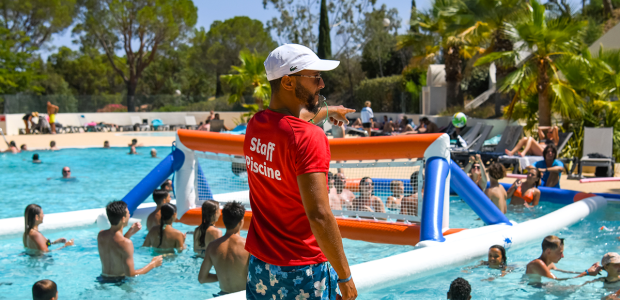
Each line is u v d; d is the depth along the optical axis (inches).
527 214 290.4
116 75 1977.1
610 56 493.0
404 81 1250.0
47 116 1039.0
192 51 1919.3
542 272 179.0
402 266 168.4
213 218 209.3
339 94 1583.4
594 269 180.4
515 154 458.3
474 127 586.2
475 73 1155.3
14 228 238.8
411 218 212.8
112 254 180.7
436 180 204.5
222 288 161.5
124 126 1120.2
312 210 66.0
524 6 661.3
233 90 1656.0
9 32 1417.3
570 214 257.0
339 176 239.1
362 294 159.5
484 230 214.2
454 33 788.0
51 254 213.8
